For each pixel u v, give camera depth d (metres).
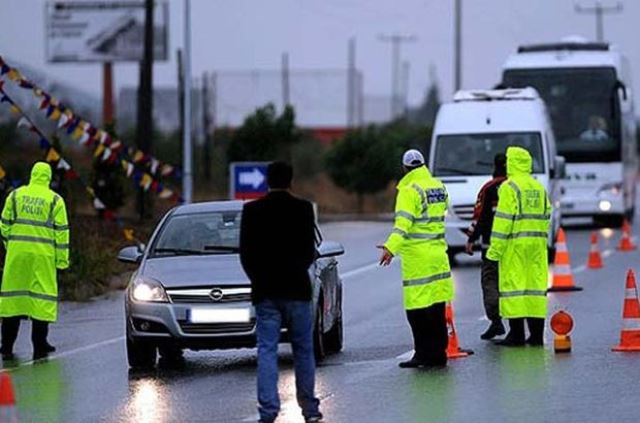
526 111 72.44
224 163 133.25
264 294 28.84
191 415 30.98
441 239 36.75
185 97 86.44
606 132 94.75
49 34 141.38
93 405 32.69
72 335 46.34
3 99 63.03
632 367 36.19
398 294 57.91
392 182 146.00
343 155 141.00
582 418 29.47
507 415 29.97
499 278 40.44
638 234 92.75
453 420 29.55
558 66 94.81
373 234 97.00
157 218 91.69
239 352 41.69
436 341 36.94
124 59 141.25
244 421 30.06
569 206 95.44
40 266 41.22
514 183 39.88
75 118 65.44
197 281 36.91
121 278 64.94
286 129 124.56
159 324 36.75
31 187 41.53
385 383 34.56
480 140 71.94
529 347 40.22
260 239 28.89
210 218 40.38
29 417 31.22
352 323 47.88
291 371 36.88
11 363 40.00
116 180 92.81
